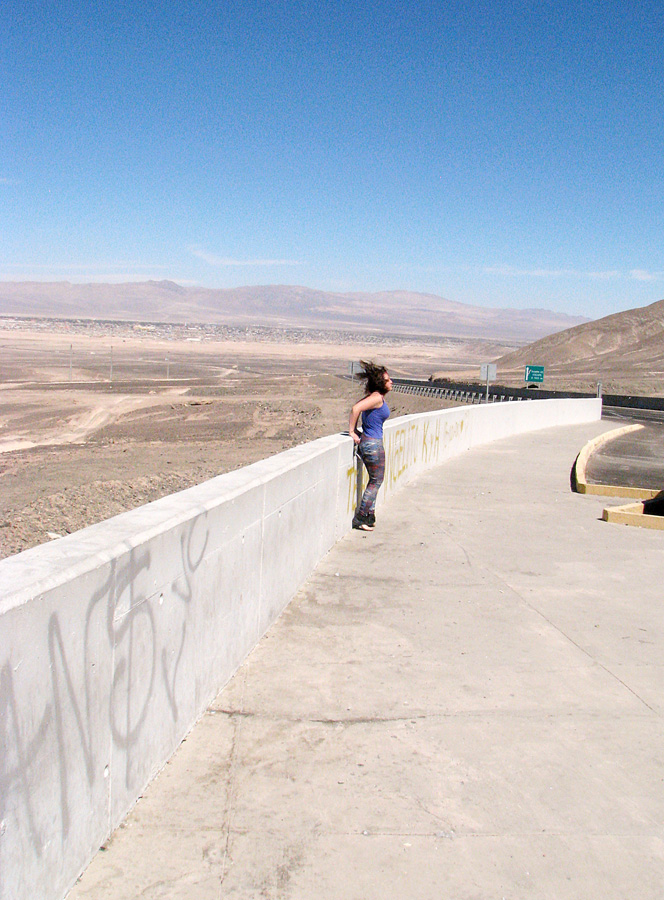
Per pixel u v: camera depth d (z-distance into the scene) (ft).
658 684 17.60
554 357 566.77
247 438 139.03
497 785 13.29
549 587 24.66
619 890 10.85
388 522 33.04
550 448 66.49
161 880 10.48
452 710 15.94
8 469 96.58
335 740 14.48
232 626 16.67
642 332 590.96
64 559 10.27
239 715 15.17
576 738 15.02
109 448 122.72
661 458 63.93
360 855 11.30
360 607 21.84
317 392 241.14
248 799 12.45
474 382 307.78
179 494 15.76
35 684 9.12
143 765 12.34
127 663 11.53
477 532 31.99
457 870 11.10
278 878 10.71
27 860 9.09
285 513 20.85
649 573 26.66
